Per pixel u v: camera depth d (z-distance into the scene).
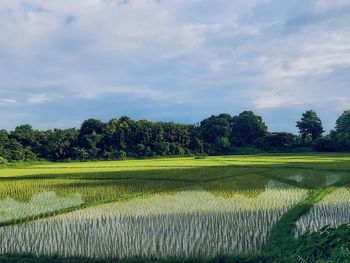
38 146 95.06
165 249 15.34
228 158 75.81
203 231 17.41
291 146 99.00
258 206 22.66
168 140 106.81
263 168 44.97
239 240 16.19
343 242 10.80
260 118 119.44
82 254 15.12
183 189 30.16
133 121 108.81
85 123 102.19
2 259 14.37
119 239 16.62
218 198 25.77
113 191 29.45
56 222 19.78
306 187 30.19
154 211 21.70
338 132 106.44
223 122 115.50
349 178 34.38
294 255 11.11
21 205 24.73
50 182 35.41
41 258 14.48
